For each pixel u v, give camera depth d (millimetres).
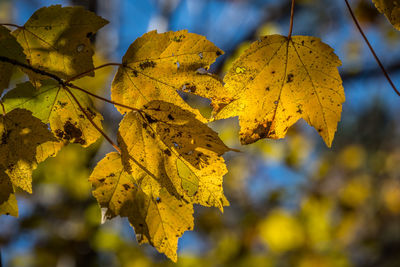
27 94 686
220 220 2277
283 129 697
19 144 675
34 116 685
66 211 1854
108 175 686
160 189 680
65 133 697
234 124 2178
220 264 2154
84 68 681
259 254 2219
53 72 683
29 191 679
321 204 2246
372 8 1247
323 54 688
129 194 687
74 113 695
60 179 1690
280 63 689
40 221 1848
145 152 674
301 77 690
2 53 671
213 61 678
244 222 2248
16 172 676
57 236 1832
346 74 2082
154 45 673
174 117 673
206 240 2260
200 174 675
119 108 679
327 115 696
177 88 681
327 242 2180
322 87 692
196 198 679
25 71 679
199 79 680
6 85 674
